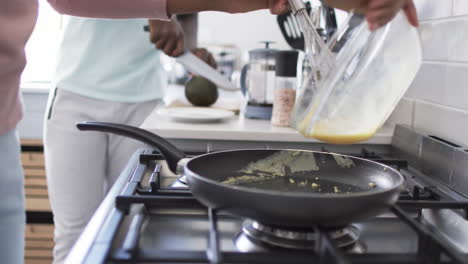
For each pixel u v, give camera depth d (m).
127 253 0.45
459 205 0.60
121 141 1.41
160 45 1.21
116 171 1.45
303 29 0.69
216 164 0.67
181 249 0.51
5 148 0.72
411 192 0.70
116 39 1.35
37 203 1.88
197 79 1.48
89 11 0.87
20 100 0.76
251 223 0.55
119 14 0.87
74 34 1.36
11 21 0.67
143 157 0.81
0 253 0.75
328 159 0.69
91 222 0.53
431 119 0.95
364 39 0.57
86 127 0.68
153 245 0.52
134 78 1.40
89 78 1.37
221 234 0.56
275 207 0.45
